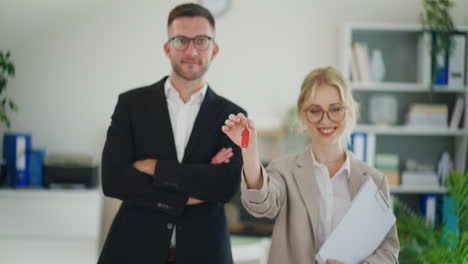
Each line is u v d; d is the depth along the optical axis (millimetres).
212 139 2020
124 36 4441
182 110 2035
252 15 4500
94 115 4445
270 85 4520
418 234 3441
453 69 4258
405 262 3785
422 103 4438
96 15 4422
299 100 1735
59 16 4398
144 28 4449
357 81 4309
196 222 1937
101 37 4430
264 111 4520
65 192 4059
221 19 4484
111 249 1929
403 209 4105
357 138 4199
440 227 4016
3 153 4219
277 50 4520
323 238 1702
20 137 4121
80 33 4418
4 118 4070
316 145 1750
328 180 1740
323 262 1540
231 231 4074
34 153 4137
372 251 1654
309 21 4523
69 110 4430
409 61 4430
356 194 1703
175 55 1981
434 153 4469
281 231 1714
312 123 1705
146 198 1935
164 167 1938
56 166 4121
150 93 2051
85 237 4074
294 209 1703
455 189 3256
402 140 4457
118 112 2053
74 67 4426
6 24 4363
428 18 4238
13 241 4199
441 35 4211
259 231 4117
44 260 4242
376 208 1647
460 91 4328
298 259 1669
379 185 1729
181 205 1921
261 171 1625
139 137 2006
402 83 4371
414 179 4305
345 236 1588
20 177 4113
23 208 4035
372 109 4336
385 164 4309
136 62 4449
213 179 1948
